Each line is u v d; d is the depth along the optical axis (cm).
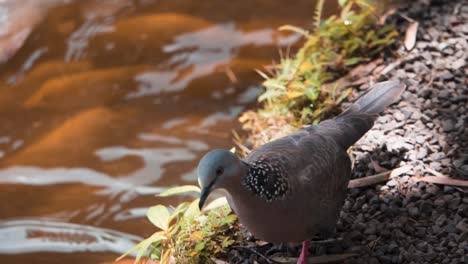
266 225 747
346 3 1266
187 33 1355
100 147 1145
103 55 1329
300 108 1075
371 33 1122
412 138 949
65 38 1366
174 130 1162
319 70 1102
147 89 1251
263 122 1095
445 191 876
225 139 1127
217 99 1212
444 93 1012
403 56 1095
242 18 1374
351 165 884
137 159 1119
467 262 784
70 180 1094
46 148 1152
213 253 862
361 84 1073
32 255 982
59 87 1269
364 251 830
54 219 1034
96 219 1027
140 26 1381
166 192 878
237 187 716
